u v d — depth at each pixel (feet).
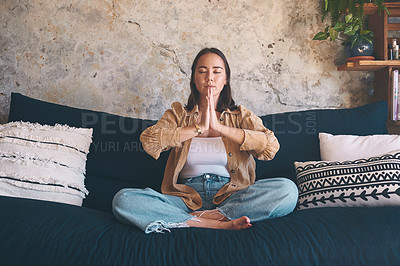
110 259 3.92
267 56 8.50
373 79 8.45
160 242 4.15
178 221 4.69
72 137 6.76
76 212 4.72
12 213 4.43
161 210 4.68
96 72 8.49
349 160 6.36
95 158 7.06
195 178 5.77
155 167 7.07
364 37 7.70
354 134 7.02
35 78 8.49
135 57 8.50
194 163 5.87
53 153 6.42
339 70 8.38
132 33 8.50
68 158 6.51
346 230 4.12
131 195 4.74
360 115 7.20
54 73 8.49
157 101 8.54
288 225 4.32
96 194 6.79
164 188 5.97
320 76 8.50
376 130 7.06
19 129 6.55
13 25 8.50
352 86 8.48
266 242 4.04
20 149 6.30
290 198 4.89
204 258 3.91
